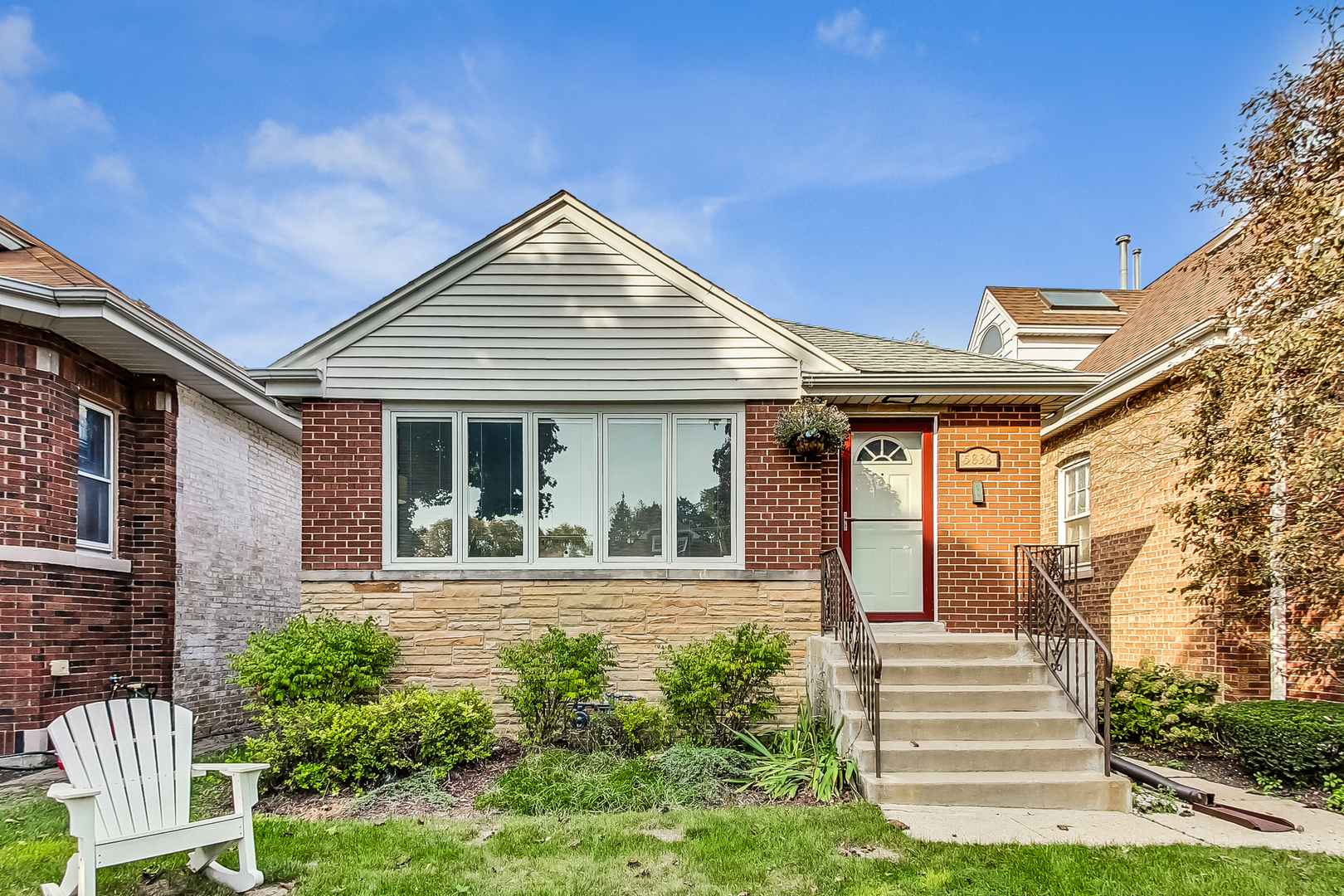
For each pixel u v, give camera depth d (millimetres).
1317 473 6391
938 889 4145
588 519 8352
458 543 8250
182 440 9648
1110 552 10828
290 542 13180
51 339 7551
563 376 8320
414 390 8227
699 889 4191
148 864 4535
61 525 7645
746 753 6602
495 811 5723
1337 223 6488
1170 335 11055
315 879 4336
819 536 8258
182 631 9531
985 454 8773
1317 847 4887
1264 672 8172
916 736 6285
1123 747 7953
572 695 6891
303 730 6344
